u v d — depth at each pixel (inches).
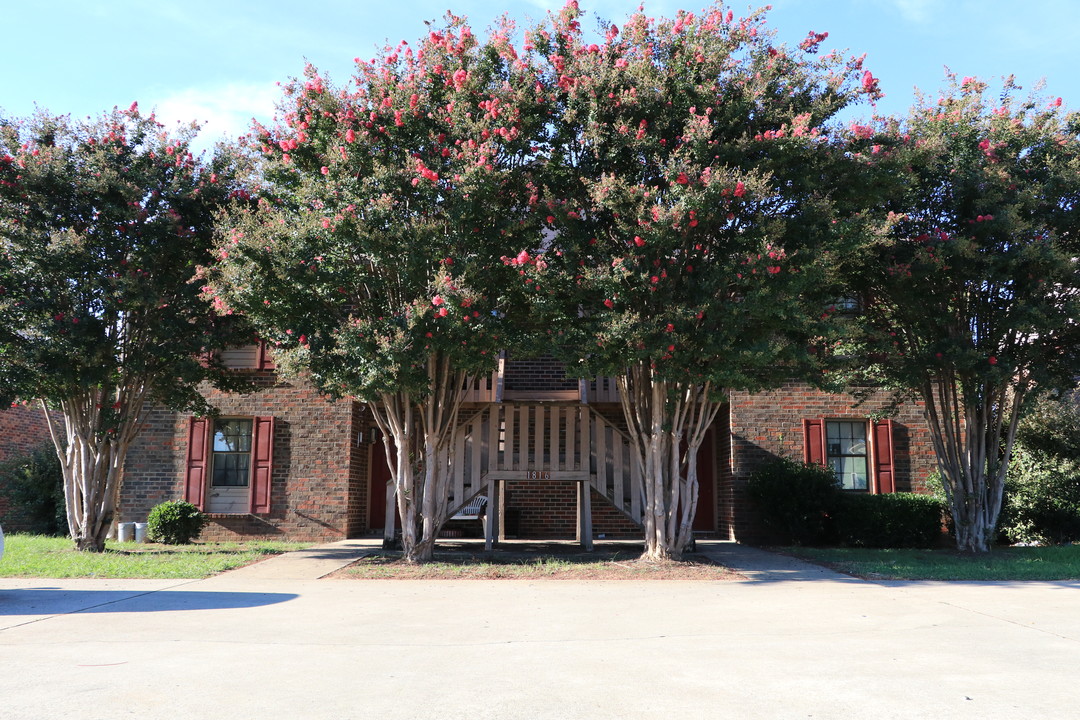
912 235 454.3
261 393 605.6
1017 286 446.3
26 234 430.6
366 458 652.7
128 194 434.3
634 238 377.7
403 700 171.2
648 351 366.9
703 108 379.2
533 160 412.5
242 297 394.3
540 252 411.8
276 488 596.4
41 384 446.3
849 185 385.7
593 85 382.3
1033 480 571.8
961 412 587.5
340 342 378.9
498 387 579.8
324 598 321.1
